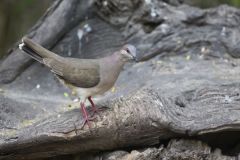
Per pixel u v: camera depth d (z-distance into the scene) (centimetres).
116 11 1471
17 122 1084
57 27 1409
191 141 971
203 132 940
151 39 1452
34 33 1394
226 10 1496
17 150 994
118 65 1024
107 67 1016
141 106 962
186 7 1500
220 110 1006
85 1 1448
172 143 973
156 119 943
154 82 1230
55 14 1409
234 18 1485
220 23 1471
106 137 976
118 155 993
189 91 1112
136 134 967
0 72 1349
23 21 2277
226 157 984
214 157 983
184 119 966
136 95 997
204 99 1074
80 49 1454
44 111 1143
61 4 1415
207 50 1442
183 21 1467
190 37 1454
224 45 1440
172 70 1359
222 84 1147
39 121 1033
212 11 1491
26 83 1355
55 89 1350
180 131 943
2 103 1123
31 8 2277
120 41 1473
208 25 1475
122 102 995
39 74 1375
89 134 963
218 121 947
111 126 963
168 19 1468
